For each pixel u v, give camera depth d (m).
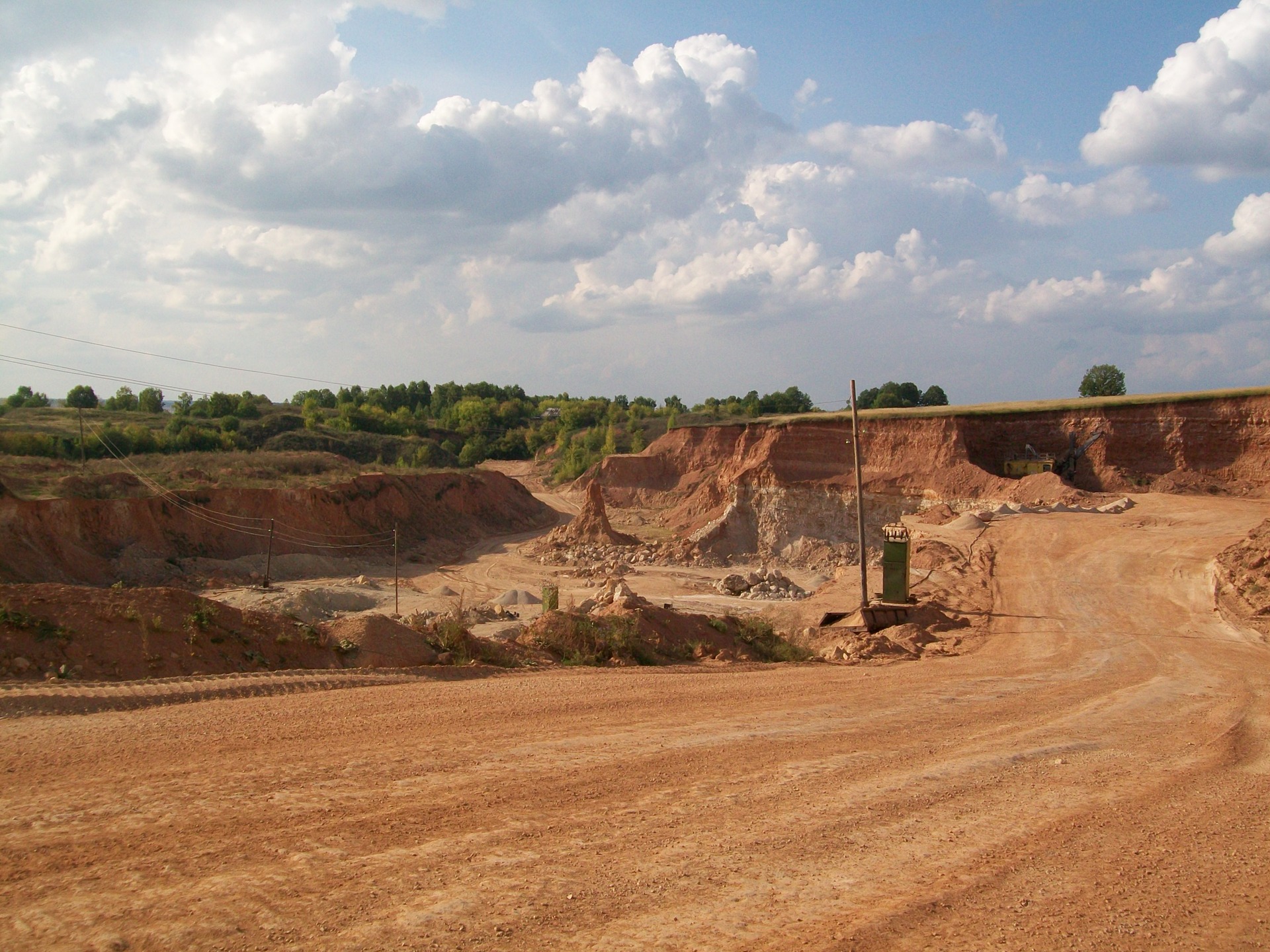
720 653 22.62
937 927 5.77
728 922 5.78
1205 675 18.92
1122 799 8.95
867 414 79.25
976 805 8.64
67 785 8.38
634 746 10.75
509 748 10.39
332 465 79.44
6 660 13.45
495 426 174.50
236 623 16.62
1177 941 5.61
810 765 10.09
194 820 7.57
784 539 70.25
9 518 44.28
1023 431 69.81
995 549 40.94
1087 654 22.53
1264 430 60.69
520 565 68.88
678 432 114.69
